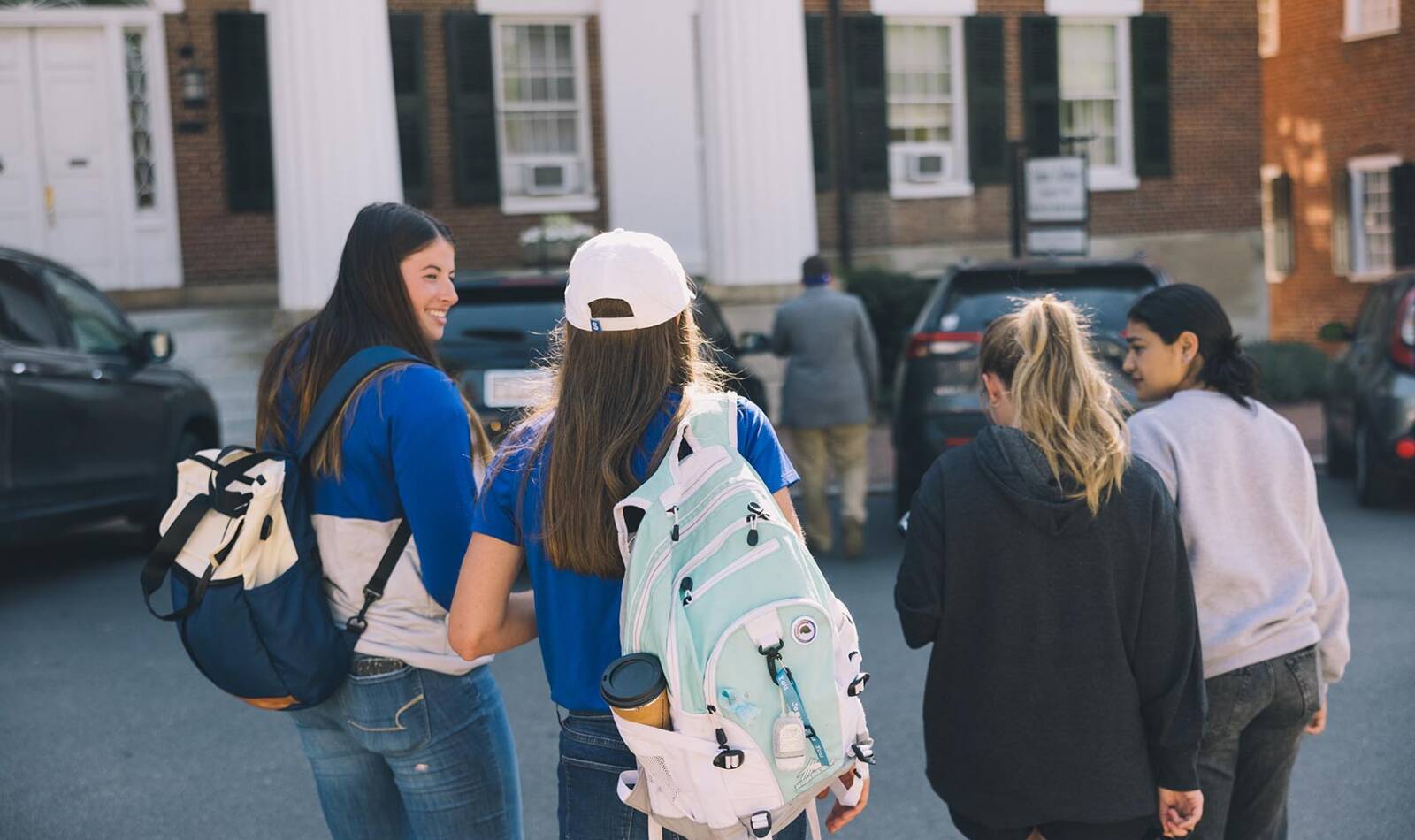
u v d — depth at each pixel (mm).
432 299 2994
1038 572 2699
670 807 2201
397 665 2820
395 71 17344
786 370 8797
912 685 6172
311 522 2838
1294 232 25062
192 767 5355
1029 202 15773
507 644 2520
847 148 18750
